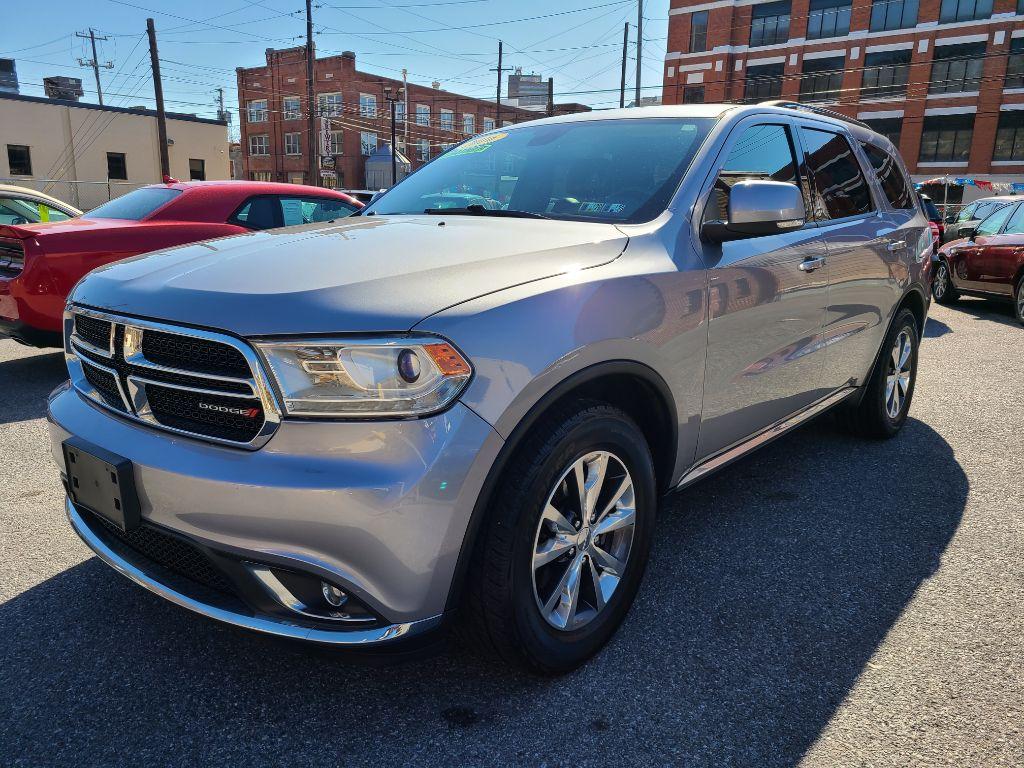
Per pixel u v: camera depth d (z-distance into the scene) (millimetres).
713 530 3312
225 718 2082
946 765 1925
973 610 2672
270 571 1841
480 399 1835
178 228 5934
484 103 70562
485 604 1979
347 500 1724
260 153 62312
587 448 2137
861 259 3711
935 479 3941
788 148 3395
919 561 3037
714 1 44688
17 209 7996
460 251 2195
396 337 1766
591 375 2109
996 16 38500
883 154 4445
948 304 11805
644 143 2998
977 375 6426
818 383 3553
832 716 2111
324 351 1763
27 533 3166
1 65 40094
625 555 2414
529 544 2010
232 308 1878
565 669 2246
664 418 2516
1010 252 9758
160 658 2342
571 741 2006
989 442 4555
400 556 1783
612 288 2219
